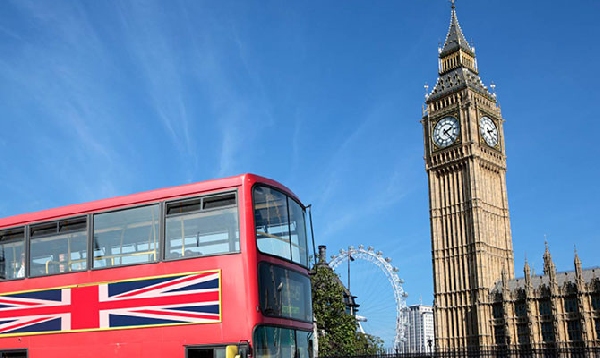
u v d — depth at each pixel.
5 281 22.64
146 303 19.64
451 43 138.25
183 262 19.42
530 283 115.88
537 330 114.38
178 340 18.83
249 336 17.89
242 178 19.52
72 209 22.06
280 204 20.61
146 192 20.86
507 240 131.12
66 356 20.56
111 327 20.00
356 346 74.88
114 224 21.08
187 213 19.91
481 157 129.75
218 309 18.48
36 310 21.66
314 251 22.22
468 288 124.81
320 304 63.28
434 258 131.38
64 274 21.47
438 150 134.12
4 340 21.97
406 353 52.50
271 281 18.98
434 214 133.00
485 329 120.12
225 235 19.12
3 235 23.33
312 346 20.62
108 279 20.55
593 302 108.50
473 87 133.50
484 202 128.50
